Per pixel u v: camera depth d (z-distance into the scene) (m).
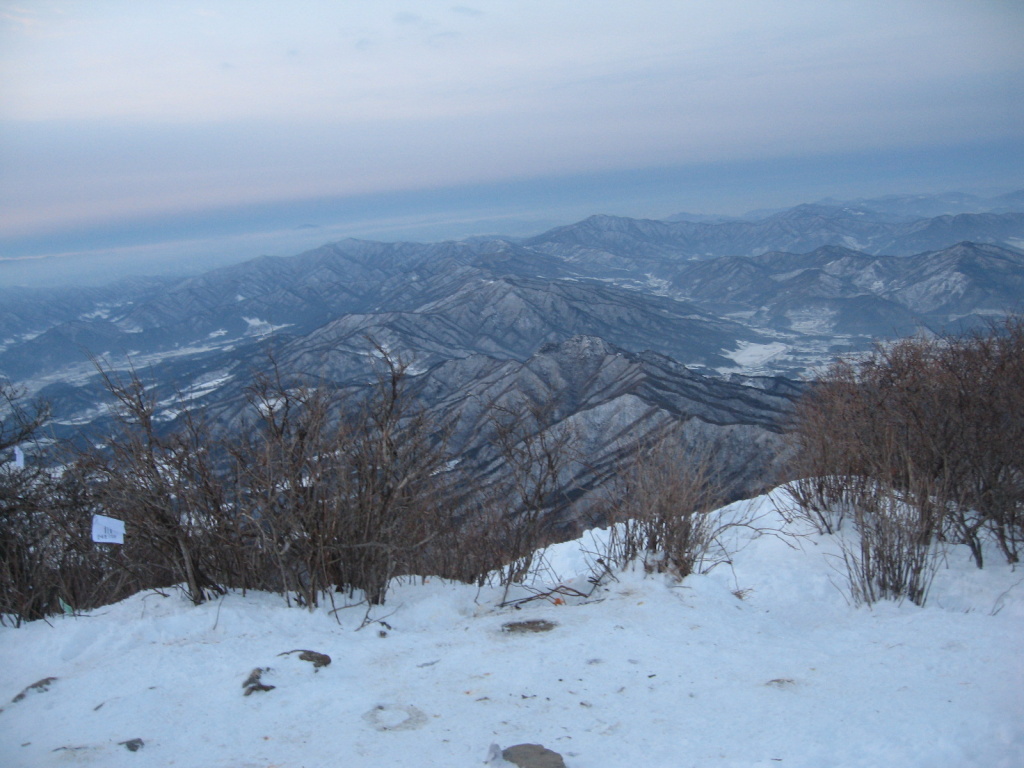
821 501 7.26
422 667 4.10
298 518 5.16
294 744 3.14
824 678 3.75
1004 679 3.55
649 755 2.95
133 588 6.55
